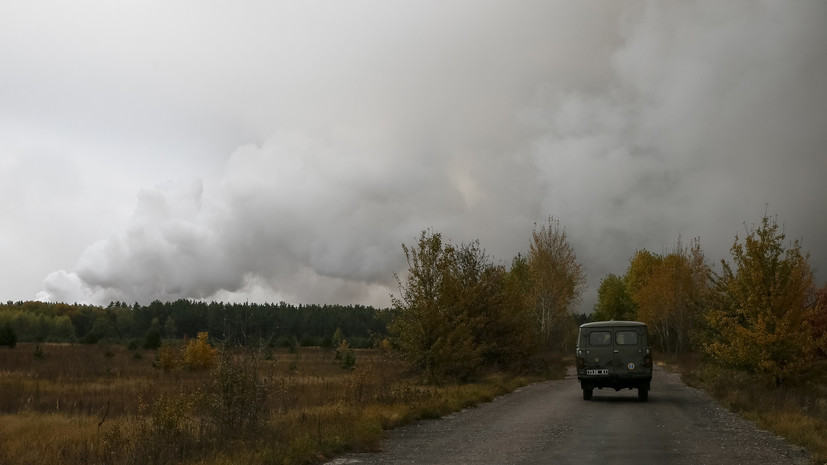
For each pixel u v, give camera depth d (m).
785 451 11.02
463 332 26.39
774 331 20.92
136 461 9.49
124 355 56.78
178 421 11.50
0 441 13.05
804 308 21.41
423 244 26.95
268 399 12.91
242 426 11.78
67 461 10.30
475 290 33.97
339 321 194.00
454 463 9.94
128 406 20.12
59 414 18.72
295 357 59.81
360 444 11.55
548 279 59.28
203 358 42.19
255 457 9.62
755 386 20.80
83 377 33.38
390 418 14.88
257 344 12.93
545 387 30.30
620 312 94.00
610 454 10.62
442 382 25.23
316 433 11.56
